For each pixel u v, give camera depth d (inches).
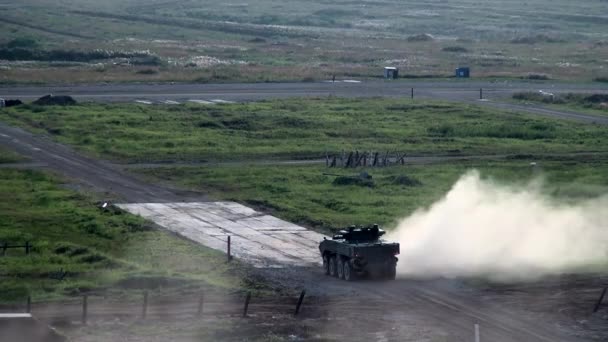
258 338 6471.5
